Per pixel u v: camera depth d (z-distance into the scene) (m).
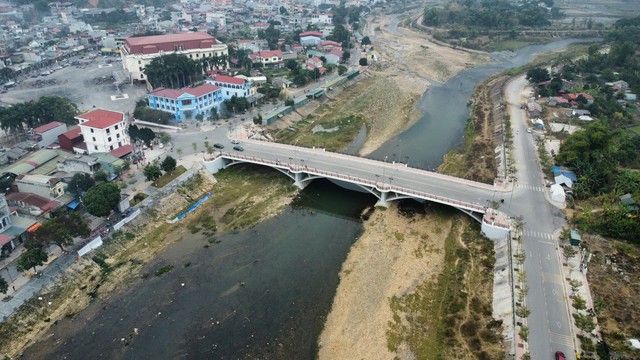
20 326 71.44
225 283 82.94
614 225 86.00
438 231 97.50
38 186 98.81
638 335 64.56
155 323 73.75
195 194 110.75
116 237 91.94
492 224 91.12
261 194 113.19
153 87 179.88
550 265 79.88
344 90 192.88
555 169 111.50
